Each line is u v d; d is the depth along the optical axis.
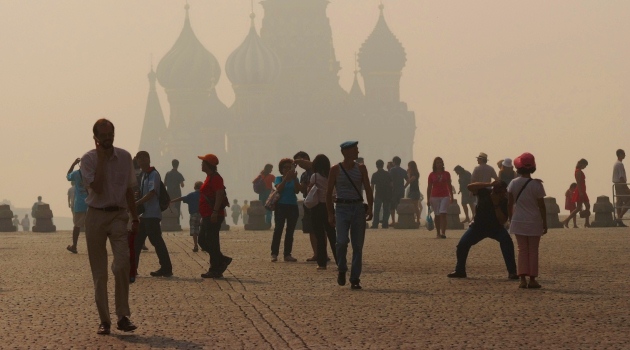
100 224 22.84
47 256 46.94
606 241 52.00
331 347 20.39
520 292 29.59
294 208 42.38
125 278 22.80
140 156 35.97
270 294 29.75
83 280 34.44
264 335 21.88
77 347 20.69
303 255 46.53
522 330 22.39
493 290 30.22
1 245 56.38
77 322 24.28
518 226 30.59
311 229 42.31
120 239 22.91
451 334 21.95
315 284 32.62
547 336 21.55
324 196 38.06
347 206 31.38
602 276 33.91
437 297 28.59
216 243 35.25
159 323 23.95
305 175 42.28
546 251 45.44
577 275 34.31
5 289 31.52
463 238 34.00
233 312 25.66
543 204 30.66
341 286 31.92
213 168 35.34
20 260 44.34
